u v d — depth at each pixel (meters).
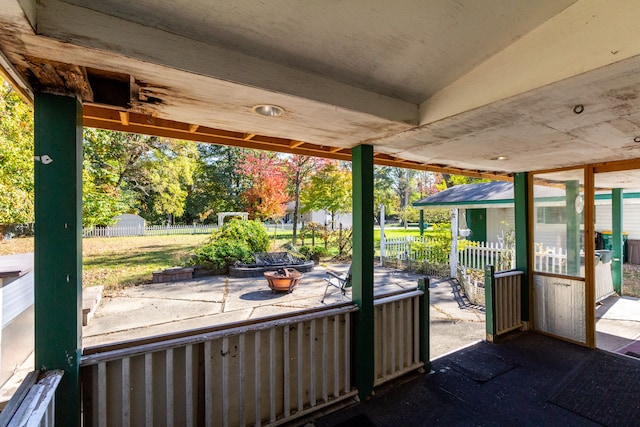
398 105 2.07
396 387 2.88
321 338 2.53
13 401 1.26
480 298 5.75
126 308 5.11
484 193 8.62
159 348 1.85
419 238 9.00
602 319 4.70
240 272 7.63
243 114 1.96
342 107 1.83
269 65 1.58
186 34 1.35
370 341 2.73
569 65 1.41
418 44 1.57
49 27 1.10
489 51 1.66
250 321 2.23
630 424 2.37
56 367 1.54
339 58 1.63
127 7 1.20
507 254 6.82
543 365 3.28
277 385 2.33
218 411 2.07
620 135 2.36
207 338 2.00
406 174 27.97
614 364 3.29
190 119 2.08
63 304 1.55
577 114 1.90
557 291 3.97
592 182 3.64
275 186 12.38
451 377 3.05
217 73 1.43
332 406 2.57
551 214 4.07
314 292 6.20
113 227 16.47
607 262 5.85
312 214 21.88
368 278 2.73
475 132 2.32
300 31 1.42
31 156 5.72
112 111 2.10
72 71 1.37
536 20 1.47
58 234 1.54
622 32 1.26
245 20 1.33
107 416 1.75
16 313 3.03
